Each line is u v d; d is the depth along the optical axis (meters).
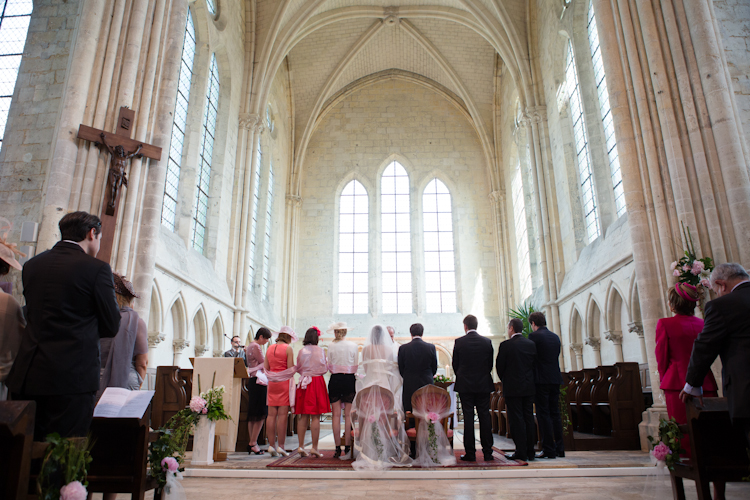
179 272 12.49
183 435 6.46
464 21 21.22
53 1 9.95
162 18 10.02
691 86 8.59
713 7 9.06
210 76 16.09
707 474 3.77
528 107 18.03
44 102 9.27
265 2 18.66
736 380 3.43
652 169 8.86
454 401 7.75
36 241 8.04
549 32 16.92
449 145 26.16
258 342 8.65
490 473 5.84
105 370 3.98
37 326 3.09
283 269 23.55
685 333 4.80
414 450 7.29
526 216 20.39
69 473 2.82
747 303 3.51
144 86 9.53
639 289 8.96
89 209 8.33
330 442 10.91
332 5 21.33
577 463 6.43
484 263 24.45
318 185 25.72
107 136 8.51
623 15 9.60
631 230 9.16
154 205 9.24
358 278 24.69
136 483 3.66
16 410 2.54
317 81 24.75
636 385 8.85
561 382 7.16
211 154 16.27
